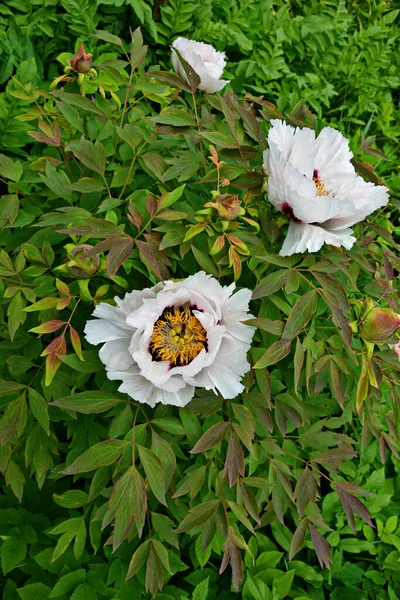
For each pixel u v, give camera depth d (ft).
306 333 2.42
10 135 3.45
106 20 4.09
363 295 2.87
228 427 2.31
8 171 2.60
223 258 2.39
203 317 2.19
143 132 2.77
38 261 2.42
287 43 4.79
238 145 2.52
